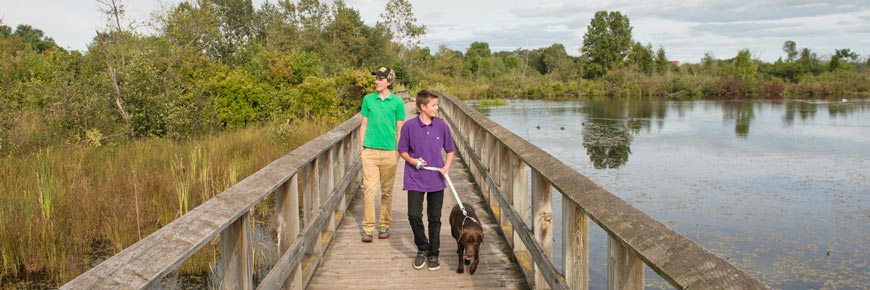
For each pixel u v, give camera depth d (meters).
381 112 5.35
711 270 1.63
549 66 74.69
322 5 51.62
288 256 3.54
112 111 13.16
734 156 16.45
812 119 27.97
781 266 7.45
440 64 67.00
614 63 72.19
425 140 4.59
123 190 7.84
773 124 25.81
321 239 4.84
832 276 7.09
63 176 8.51
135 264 1.83
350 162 7.16
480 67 71.44
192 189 7.88
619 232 2.20
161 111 13.08
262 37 48.06
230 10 46.12
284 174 3.51
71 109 12.69
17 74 19.67
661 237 1.97
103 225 6.64
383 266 4.75
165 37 16.70
